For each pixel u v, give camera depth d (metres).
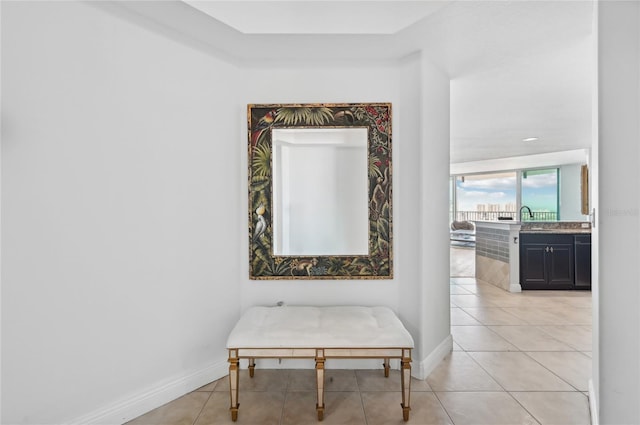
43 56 1.68
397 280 2.60
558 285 5.12
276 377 2.49
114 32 1.93
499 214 11.57
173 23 2.12
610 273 1.45
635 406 1.42
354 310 2.37
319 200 2.60
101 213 1.88
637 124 1.40
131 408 2.00
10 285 1.60
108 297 1.92
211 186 2.40
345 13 2.01
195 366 2.33
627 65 1.41
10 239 1.60
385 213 2.57
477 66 2.69
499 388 2.31
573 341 3.13
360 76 2.58
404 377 1.97
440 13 1.97
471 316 3.87
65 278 1.76
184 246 2.26
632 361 1.42
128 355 2.00
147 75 2.07
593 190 1.85
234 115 2.54
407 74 2.53
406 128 2.54
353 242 2.60
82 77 1.81
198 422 1.97
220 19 2.08
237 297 2.57
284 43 2.34
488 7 1.91
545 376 2.47
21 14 1.61
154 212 2.11
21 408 1.63
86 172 1.83
